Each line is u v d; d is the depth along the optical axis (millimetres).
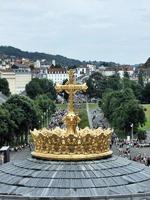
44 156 53375
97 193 49156
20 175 52438
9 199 48594
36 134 54281
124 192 49625
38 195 48969
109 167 52750
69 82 55750
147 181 52656
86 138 52938
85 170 51781
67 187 49844
